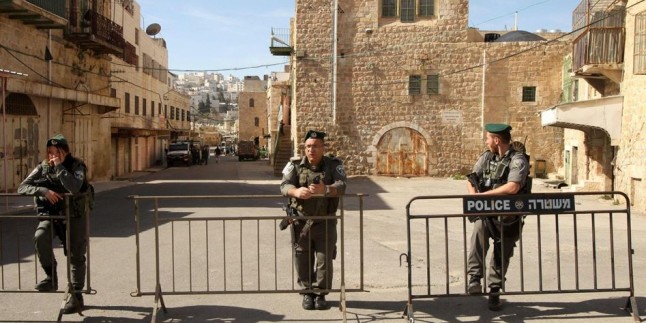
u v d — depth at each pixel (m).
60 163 6.05
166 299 6.79
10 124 18.66
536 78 29.75
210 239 11.03
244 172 38.38
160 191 23.39
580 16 21.28
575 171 24.62
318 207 6.24
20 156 19.33
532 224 13.60
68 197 5.98
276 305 6.51
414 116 30.12
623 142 18.05
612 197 18.94
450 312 6.23
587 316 6.06
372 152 30.27
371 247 10.36
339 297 6.84
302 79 30.02
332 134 30.14
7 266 8.59
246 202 18.28
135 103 40.97
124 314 6.22
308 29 29.80
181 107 65.12
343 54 30.03
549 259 9.02
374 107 30.14
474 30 33.34
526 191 6.20
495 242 6.25
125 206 17.17
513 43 29.77
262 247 10.16
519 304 6.51
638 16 16.50
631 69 17.59
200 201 18.61
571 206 6.08
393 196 21.97
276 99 63.69
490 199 6.01
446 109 30.08
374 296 6.90
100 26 24.73
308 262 6.35
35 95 19.23
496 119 30.00
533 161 29.97
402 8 30.05
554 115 19.42
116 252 9.71
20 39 19.39
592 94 22.69
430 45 29.86
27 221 13.58
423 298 6.51
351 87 30.08
